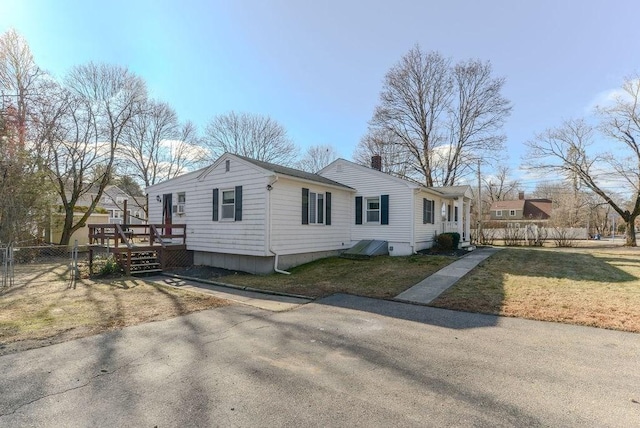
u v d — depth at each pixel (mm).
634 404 3211
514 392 3461
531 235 24547
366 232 15734
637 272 11047
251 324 6000
